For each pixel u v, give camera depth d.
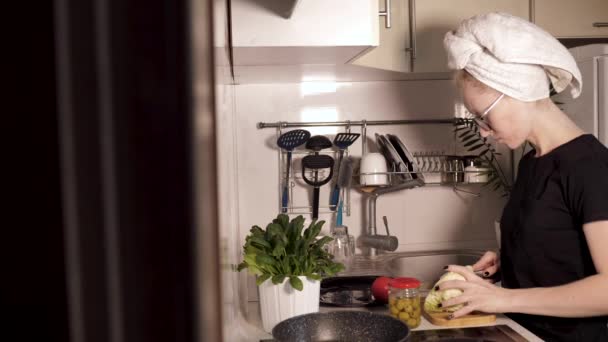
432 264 2.18
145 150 0.08
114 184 0.08
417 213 2.25
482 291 1.35
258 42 1.23
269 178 2.16
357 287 1.73
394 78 2.14
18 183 0.08
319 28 1.23
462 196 2.27
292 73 1.88
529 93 1.36
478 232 2.28
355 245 2.20
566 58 1.36
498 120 1.41
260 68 1.73
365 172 2.07
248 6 1.22
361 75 2.02
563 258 1.35
